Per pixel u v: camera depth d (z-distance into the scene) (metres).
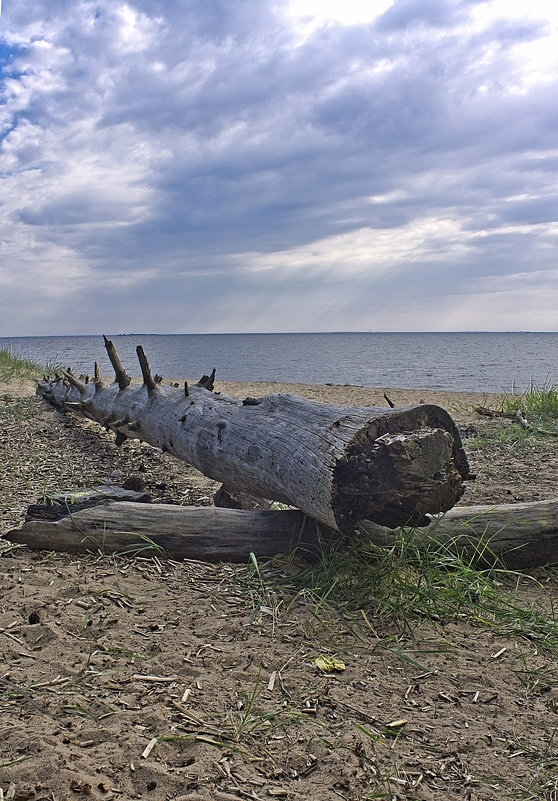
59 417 9.02
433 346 94.69
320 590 3.32
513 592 3.54
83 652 2.71
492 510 3.89
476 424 8.59
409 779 2.07
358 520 3.31
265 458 3.83
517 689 2.61
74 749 2.09
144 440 6.39
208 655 2.74
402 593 3.24
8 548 3.83
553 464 6.36
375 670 2.70
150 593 3.31
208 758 2.09
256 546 3.75
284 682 2.57
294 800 1.94
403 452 3.20
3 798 1.85
